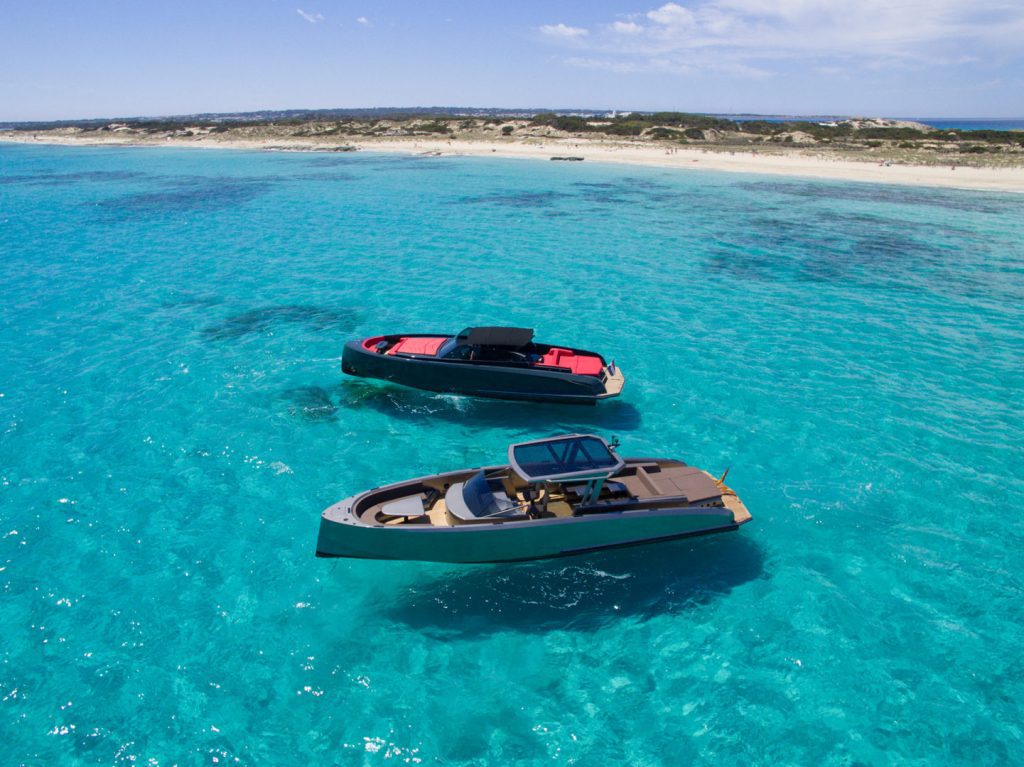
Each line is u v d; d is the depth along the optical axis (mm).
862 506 13328
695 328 24016
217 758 8062
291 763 8008
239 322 24578
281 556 11820
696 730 8500
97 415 16984
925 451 15414
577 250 36656
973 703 8859
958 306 26703
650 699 8984
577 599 10836
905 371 20109
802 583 11195
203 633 10055
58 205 53688
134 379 19266
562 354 18344
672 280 30562
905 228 42531
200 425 16562
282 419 16953
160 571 11398
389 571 11500
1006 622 10281
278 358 21047
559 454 11367
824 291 28875
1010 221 44531
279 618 10383
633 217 46688
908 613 10500
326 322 24656
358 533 10758
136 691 9008
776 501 13508
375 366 18062
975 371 20109
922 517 12984
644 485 12250
